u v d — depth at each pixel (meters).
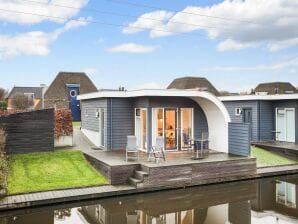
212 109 18.59
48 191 13.00
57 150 18.02
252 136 24.92
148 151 17.50
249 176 16.39
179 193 14.45
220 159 16.02
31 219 11.44
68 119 19.75
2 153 15.07
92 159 16.31
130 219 11.52
